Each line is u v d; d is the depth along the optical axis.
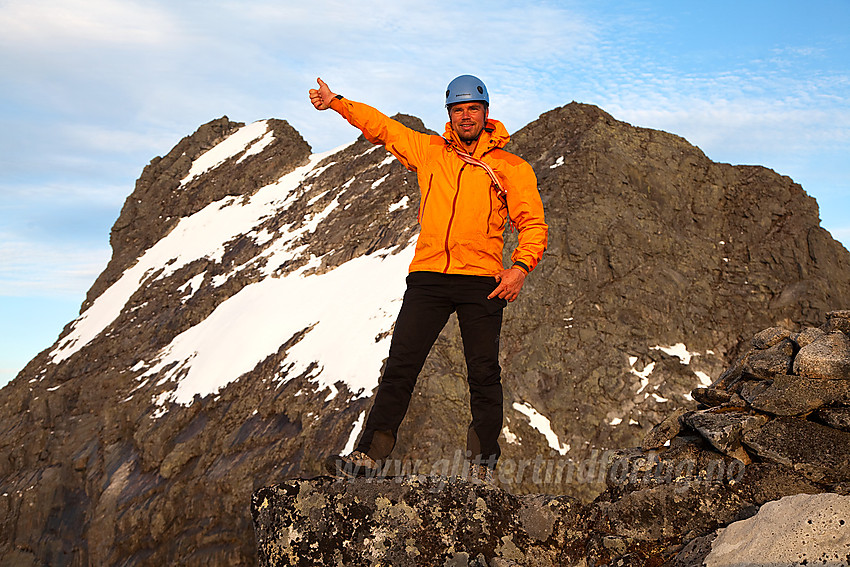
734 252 37.44
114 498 32.62
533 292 32.78
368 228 45.94
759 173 41.16
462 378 26.44
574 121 43.62
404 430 24.81
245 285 47.88
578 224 35.50
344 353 31.86
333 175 57.69
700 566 2.96
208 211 64.62
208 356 40.47
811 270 35.94
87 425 40.34
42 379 50.22
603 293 33.38
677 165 40.47
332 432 26.66
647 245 35.81
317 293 41.25
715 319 33.38
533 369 29.78
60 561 33.09
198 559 26.98
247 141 72.12
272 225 55.00
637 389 29.09
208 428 32.91
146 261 62.25
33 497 36.81
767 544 2.77
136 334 49.62
